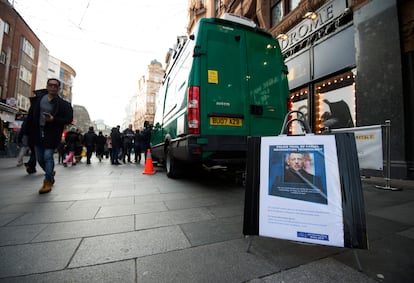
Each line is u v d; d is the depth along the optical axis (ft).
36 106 11.74
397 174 14.87
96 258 5.01
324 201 5.08
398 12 15.34
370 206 9.34
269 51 13.83
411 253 5.40
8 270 4.48
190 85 11.69
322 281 4.28
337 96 20.62
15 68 68.54
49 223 7.19
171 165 16.40
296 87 25.44
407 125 14.84
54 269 4.55
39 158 11.91
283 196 5.41
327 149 5.38
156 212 8.46
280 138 5.88
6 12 63.57
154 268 4.64
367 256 5.25
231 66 12.51
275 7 31.45
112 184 14.38
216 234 6.44
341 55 19.92
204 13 56.34
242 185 14.11
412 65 14.83
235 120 12.14
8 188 12.75
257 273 4.51
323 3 21.88
